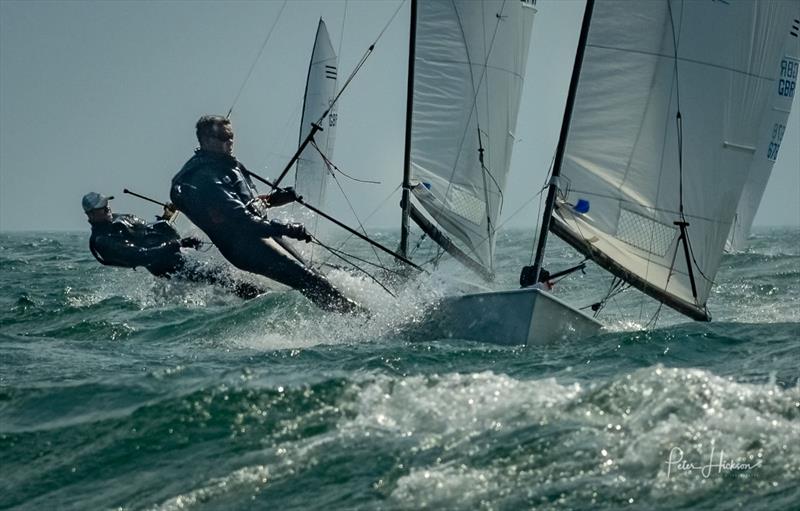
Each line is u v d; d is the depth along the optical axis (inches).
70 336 2230.6
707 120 2162.9
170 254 2682.1
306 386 1336.1
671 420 1171.3
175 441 1250.6
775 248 7062.0
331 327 2177.7
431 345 1904.5
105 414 1373.0
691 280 2204.7
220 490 1122.7
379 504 1058.7
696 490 1047.6
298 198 2358.5
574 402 1237.1
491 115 2728.8
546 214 2187.5
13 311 2655.0
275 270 2241.6
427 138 2726.4
